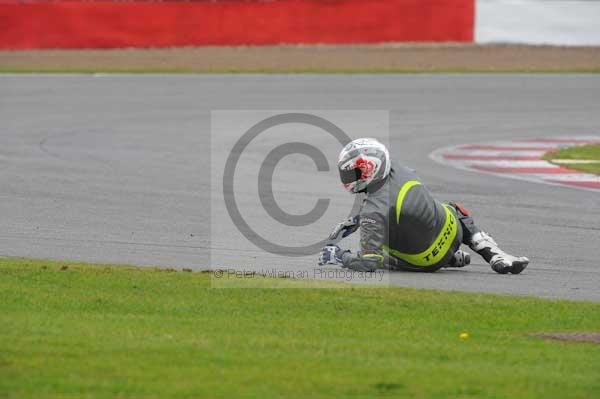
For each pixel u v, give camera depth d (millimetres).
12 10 94188
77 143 55438
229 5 95438
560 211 39062
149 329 21047
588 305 25047
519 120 64062
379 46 95438
